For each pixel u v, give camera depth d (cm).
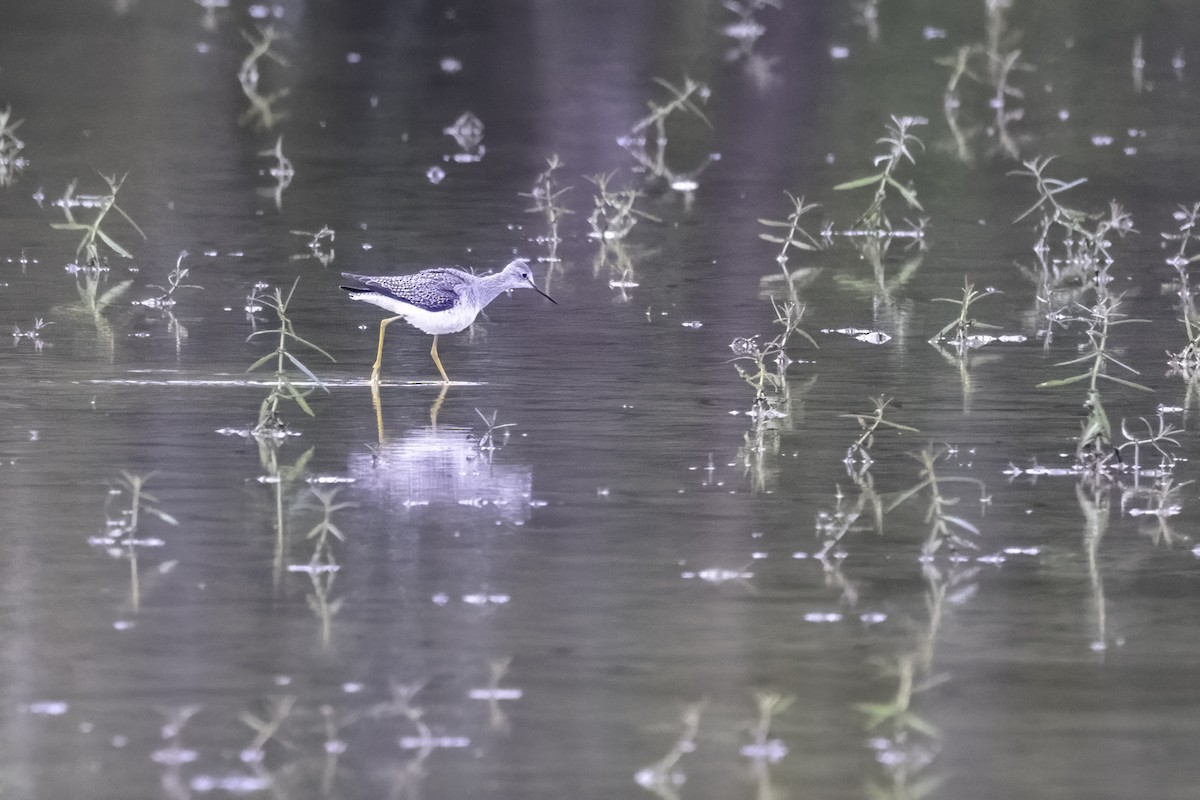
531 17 4441
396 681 1018
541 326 1923
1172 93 3569
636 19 4431
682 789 900
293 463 1411
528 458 1434
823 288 2131
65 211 2492
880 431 1525
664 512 1305
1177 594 1158
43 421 1512
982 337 1884
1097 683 1024
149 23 4247
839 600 1144
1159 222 2520
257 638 1073
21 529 1246
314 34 4162
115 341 1811
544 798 891
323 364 1742
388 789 898
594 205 2623
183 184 2698
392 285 1661
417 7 4550
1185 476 1407
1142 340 1878
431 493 1341
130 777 908
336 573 1178
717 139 3127
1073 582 1178
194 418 1534
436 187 2720
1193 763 929
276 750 937
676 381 1694
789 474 1401
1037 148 3053
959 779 912
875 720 975
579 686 1015
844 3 4638
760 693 1009
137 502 1277
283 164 2831
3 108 3250
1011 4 4638
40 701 989
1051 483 1387
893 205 2648
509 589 1154
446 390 1653
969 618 1117
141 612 1109
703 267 2242
